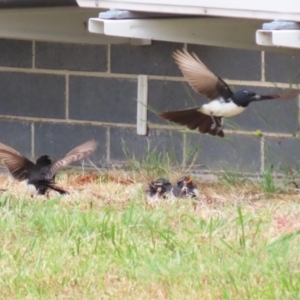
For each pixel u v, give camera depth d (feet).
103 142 48.14
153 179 44.32
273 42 32.68
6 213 34.86
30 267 29.68
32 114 49.49
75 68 48.26
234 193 41.24
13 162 38.37
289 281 27.17
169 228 33.09
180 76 46.26
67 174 45.62
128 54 47.06
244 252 29.94
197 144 46.01
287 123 44.24
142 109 47.06
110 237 32.14
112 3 35.27
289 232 32.14
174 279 28.12
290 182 42.78
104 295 27.37
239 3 34.01
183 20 36.22
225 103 30.32
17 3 39.88
